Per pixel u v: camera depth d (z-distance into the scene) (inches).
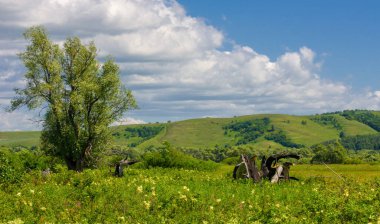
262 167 1192.8
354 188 944.9
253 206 682.8
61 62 2564.0
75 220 601.6
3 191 938.7
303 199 773.9
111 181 1030.4
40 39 2506.2
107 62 2578.7
